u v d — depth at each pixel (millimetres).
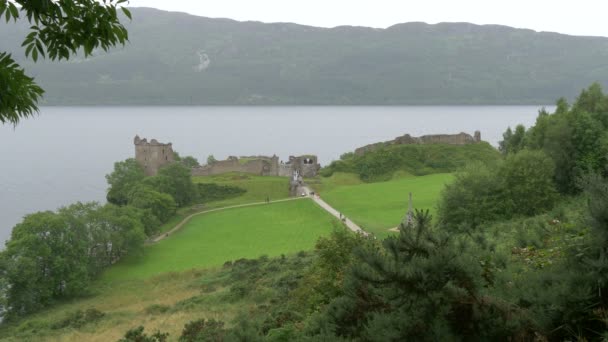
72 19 8203
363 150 114562
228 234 70875
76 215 60938
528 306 8102
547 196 46406
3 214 113688
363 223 62750
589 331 7465
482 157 108750
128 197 87562
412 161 107750
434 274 7617
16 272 48312
